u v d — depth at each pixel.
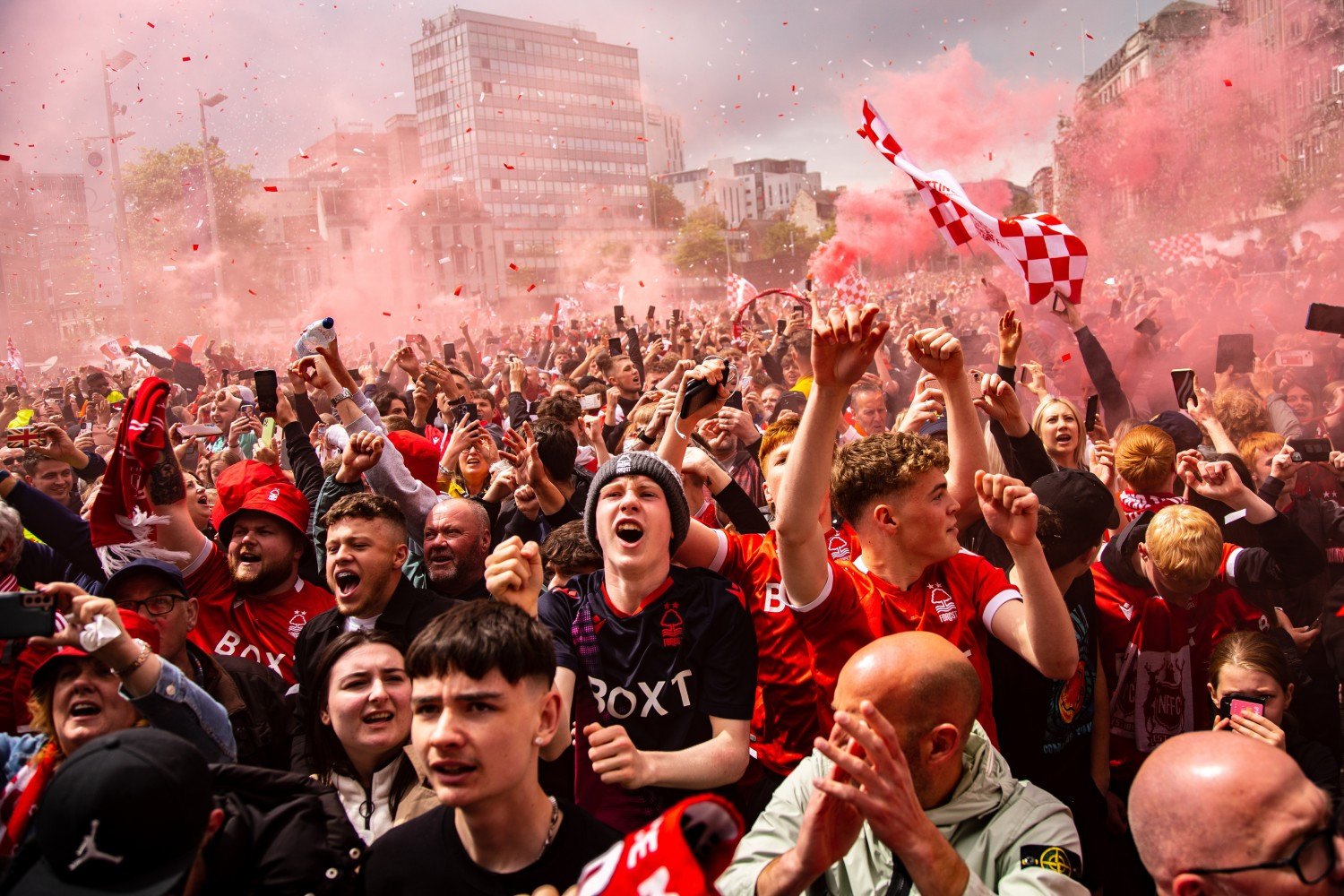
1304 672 3.92
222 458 7.34
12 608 2.27
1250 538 3.90
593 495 3.18
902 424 4.22
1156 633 3.75
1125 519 4.71
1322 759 3.23
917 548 3.04
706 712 2.98
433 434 7.52
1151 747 3.76
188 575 4.02
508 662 2.20
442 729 2.17
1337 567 4.70
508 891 2.23
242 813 2.25
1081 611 3.46
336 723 2.88
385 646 2.95
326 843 2.26
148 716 2.61
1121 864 3.59
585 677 3.06
